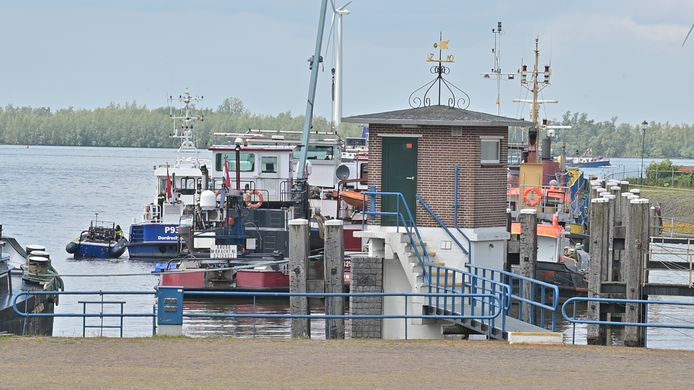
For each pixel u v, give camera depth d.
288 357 80.62
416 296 103.00
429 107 121.31
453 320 102.81
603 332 128.12
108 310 151.12
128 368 75.19
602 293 126.38
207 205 171.62
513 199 197.88
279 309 147.25
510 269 134.75
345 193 187.38
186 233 167.25
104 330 132.12
